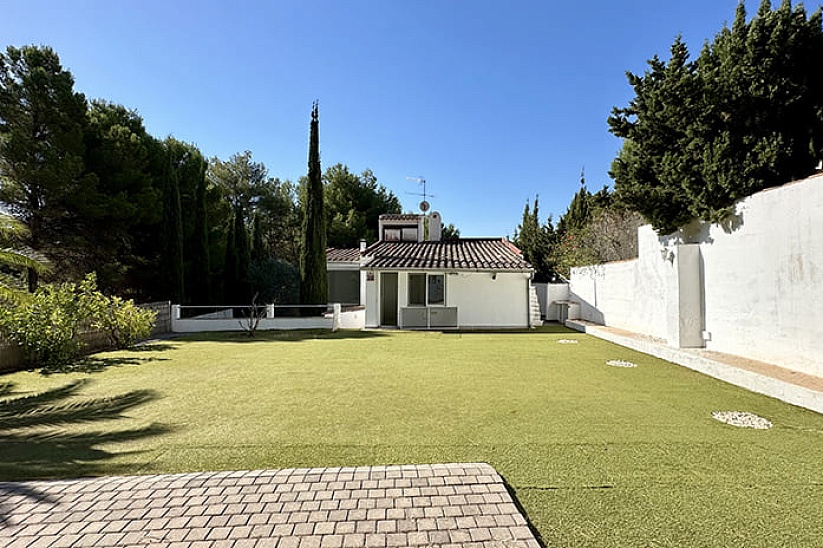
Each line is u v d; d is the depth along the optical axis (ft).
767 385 20.94
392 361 31.07
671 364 29.40
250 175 130.82
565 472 12.26
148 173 62.75
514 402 19.84
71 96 50.83
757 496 10.82
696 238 31.19
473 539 8.91
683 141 30.25
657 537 8.98
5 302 30.25
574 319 58.03
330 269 93.86
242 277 79.46
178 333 51.01
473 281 55.77
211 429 16.24
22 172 47.47
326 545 8.69
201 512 10.02
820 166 26.25
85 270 54.13
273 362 30.86
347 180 132.77
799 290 22.26
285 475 12.09
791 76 26.58
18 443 14.85
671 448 14.12
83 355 34.37
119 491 11.13
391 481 11.64
